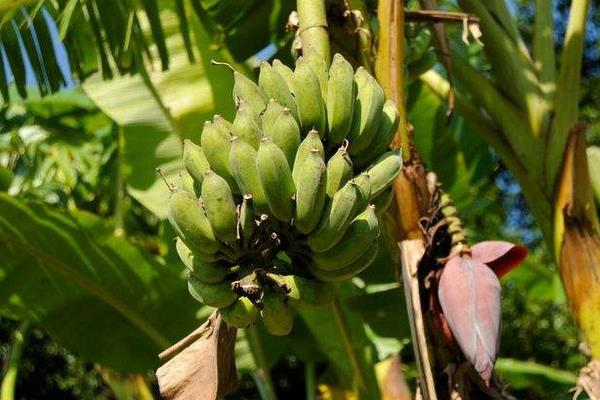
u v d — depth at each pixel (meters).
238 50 3.36
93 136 4.63
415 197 2.32
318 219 1.90
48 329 3.51
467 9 3.03
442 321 2.27
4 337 7.95
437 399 2.24
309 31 2.24
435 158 3.86
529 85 2.95
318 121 2.01
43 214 3.30
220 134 1.96
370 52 2.44
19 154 4.37
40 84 3.04
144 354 3.62
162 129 3.48
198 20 3.37
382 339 3.76
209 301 1.94
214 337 2.07
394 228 2.33
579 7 2.92
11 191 4.23
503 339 7.38
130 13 2.90
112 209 4.30
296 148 1.95
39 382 8.39
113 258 3.44
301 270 1.98
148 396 4.11
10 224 3.29
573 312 2.71
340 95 2.02
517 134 2.92
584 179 2.77
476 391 2.24
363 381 3.54
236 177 1.92
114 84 3.54
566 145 2.79
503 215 5.07
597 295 2.69
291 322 1.94
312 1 2.26
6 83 3.01
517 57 2.98
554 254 2.80
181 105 3.43
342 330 3.55
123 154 3.48
